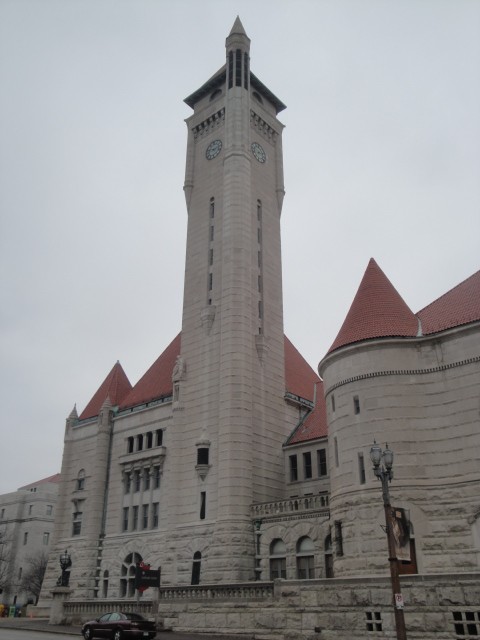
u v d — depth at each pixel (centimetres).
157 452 5756
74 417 6969
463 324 3656
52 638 3581
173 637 3300
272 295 6044
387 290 4241
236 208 5953
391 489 3522
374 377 3803
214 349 5591
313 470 5231
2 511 12506
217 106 6725
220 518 4872
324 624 2942
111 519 6034
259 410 5391
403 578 2719
